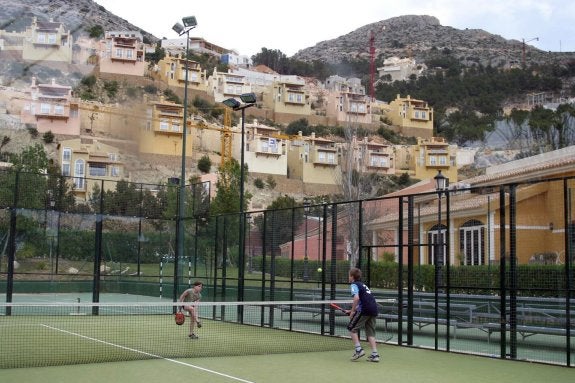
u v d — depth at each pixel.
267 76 137.38
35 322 16.62
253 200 82.19
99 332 14.34
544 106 129.12
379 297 15.86
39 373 8.58
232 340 13.35
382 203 37.66
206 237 21.61
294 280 16.25
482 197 23.34
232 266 19.94
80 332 14.27
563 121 97.62
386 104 129.50
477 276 16.77
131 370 8.94
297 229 18.47
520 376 9.02
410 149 106.62
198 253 22.23
